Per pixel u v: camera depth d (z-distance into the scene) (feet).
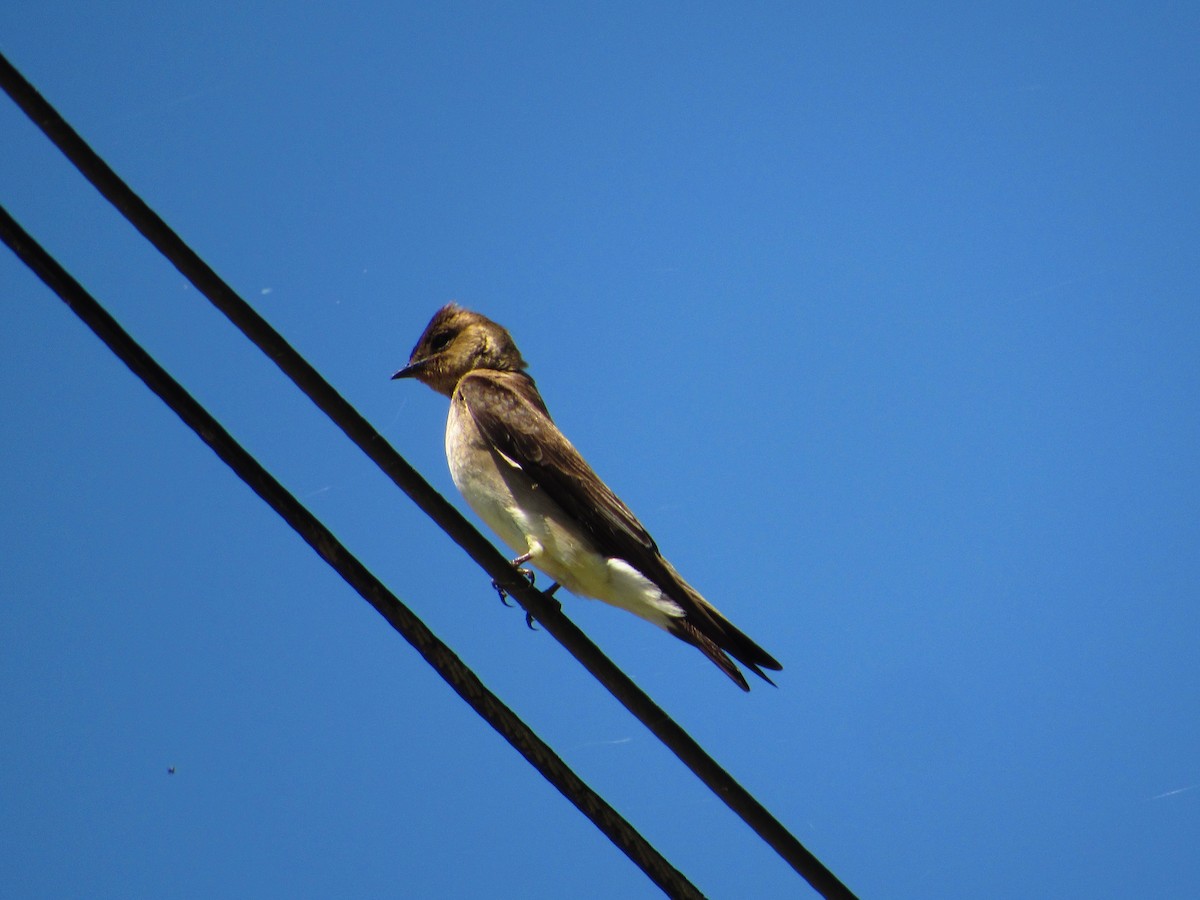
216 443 28.63
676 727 30.76
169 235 27.53
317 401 29.09
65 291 27.32
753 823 30.53
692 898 31.14
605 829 31.04
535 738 30.86
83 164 26.73
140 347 27.96
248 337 28.53
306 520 29.40
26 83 26.11
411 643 30.25
